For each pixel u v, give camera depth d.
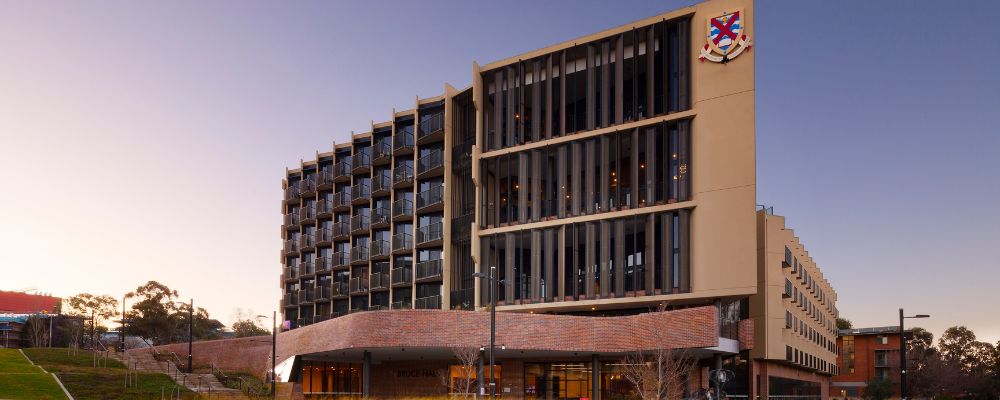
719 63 44.62
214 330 101.00
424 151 61.16
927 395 100.44
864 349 101.81
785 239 52.91
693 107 44.94
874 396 90.50
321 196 77.00
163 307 76.75
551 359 46.19
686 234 43.84
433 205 56.72
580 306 46.69
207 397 39.47
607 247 46.06
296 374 47.09
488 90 53.66
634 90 46.25
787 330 54.28
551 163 49.88
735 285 41.91
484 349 40.09
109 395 37.59
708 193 43.62
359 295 68.19
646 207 45.09
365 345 40.09
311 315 76.25
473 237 51.06
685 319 38.72
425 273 56.62
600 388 44.53
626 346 39.94
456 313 40.12
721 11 44.97
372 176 67.94
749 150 43.06
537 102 50.22
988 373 99.44
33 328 83.44
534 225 48.81
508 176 50.69
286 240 81.12
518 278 49.16
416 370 50.91
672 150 45.19
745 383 47.56
